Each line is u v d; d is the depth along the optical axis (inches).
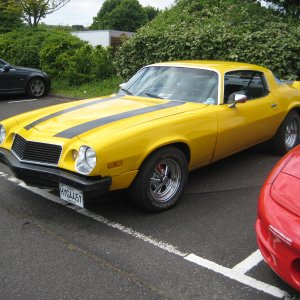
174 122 158.9
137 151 145.3
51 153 147.2
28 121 171.0
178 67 203.0
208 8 517.0
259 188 189.3
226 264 125.4
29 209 165.6
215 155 183.8
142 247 135.4
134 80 211.6
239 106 191.6
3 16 773.9
